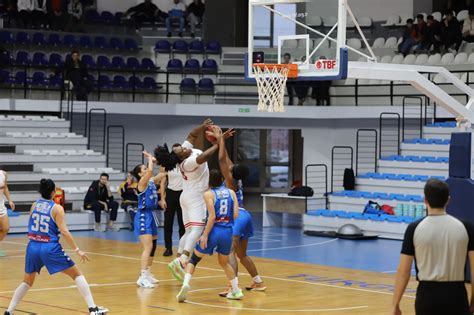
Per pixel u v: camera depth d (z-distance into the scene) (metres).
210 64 32.56
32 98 30.50
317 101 30.30
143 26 35.94
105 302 12.47
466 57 29.91
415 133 28.36
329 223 23.75
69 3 34.34
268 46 16.84
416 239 7.01
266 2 16.42
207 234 12.36
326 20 15.71
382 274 16.05
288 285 14.48
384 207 23.83
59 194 23.25
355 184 26.34
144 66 32.41
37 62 31.03
